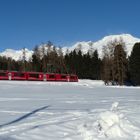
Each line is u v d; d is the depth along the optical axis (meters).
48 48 113.06
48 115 14.22
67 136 9.82
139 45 95.75
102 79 96.81
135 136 10.05
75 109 17.02
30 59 131.38
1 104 20.16
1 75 63.69
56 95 31.02
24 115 14.43
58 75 73.69
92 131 10.27
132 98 28.11
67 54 126.25
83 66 117.44
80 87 52.09
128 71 96.06
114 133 10.00
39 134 9.98
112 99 26.14
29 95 30.19
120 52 88.00
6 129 10.70
